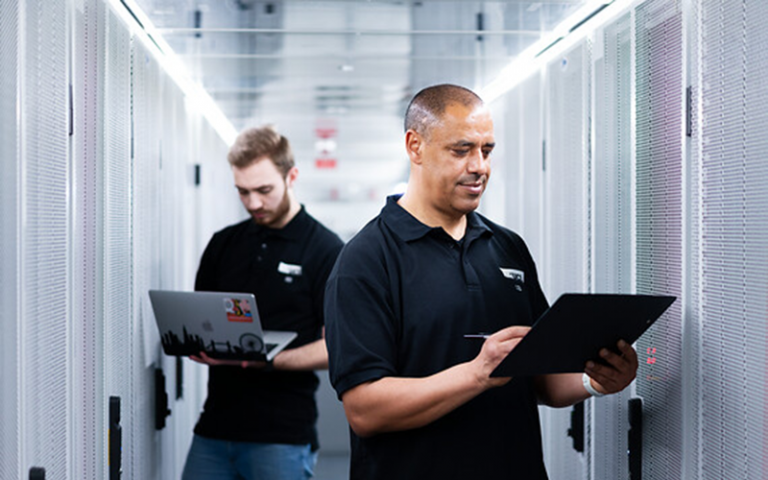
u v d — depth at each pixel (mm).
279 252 2775
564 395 1834
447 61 3104
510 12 2285
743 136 1392
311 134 5809
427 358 1666
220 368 2717
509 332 1482
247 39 2770
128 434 2262
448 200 1669
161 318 2482
